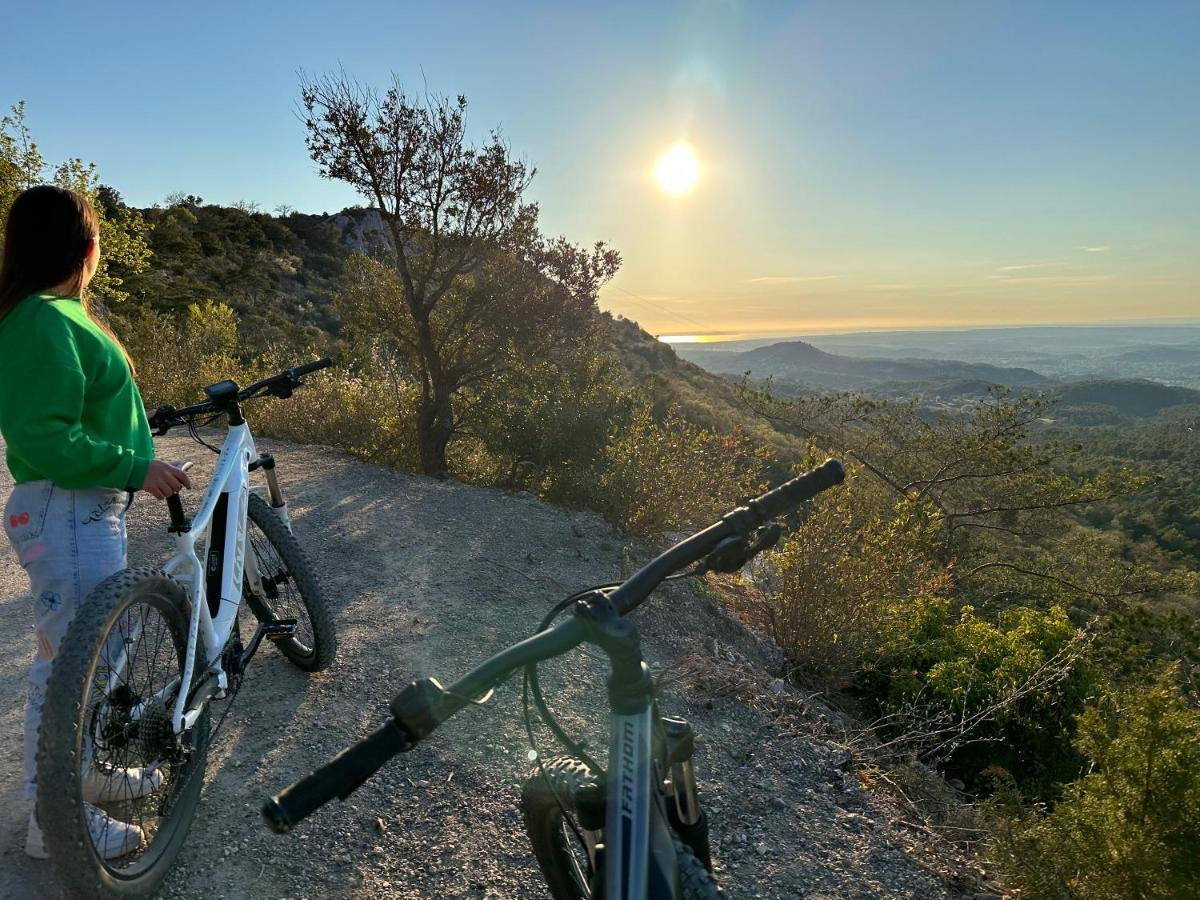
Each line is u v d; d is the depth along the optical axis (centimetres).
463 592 549
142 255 1617
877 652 672
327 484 827
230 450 326
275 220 6912
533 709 396
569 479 878
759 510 152
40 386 214
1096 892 275
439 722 125
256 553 382
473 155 887
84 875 205
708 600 651
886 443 1920
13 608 502
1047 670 630
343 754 121
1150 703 297
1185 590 1883
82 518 235
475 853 292
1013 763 609
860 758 409
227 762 332
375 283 994
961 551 1744
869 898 292
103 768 240
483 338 964
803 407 2000
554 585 586
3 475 826
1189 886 262
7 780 317
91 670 212
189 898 258
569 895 189
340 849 288
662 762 149
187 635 267
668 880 129
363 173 860
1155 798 282
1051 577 1795
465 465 1054
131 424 250
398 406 1042
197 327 1605
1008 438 1831
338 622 483
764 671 562
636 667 135
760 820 335
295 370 355
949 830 351
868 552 654
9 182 1380
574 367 991
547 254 934
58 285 230
